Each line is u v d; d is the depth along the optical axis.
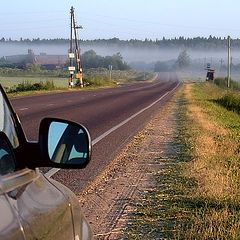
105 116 24.61
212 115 29.30
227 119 29.44
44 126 3.26
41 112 25.14
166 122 22.64
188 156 12.78
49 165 3.20
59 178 9.67
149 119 23.88
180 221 7.16
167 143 15.58
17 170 2.83
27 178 2.86
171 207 7.79
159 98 45.38
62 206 2.99
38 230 2.44
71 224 3.08
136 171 10.80
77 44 77.81
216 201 8.03
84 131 3.33
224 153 13.44
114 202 8.13
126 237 6.46
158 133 18.20
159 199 8.34
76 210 3.34
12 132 3.05
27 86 54.78
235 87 97.38
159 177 10.16
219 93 67.25
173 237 6.46
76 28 76.00
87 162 3.32
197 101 41.31
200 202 8.05
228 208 7.74
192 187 9.14
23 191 2.63
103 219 7.21
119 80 135.62
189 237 6.30
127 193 8.76
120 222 7.09
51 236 2.60
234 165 11.65
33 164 3.16
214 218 7.02
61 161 3.26
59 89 59.41
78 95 47.34
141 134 17.70
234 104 44.12
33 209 2.53
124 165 11.50
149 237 6.48
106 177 10.11
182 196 8.48
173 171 10.74
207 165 11.38
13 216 2.27
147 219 7.23
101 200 8.24
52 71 129.50
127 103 36.56
